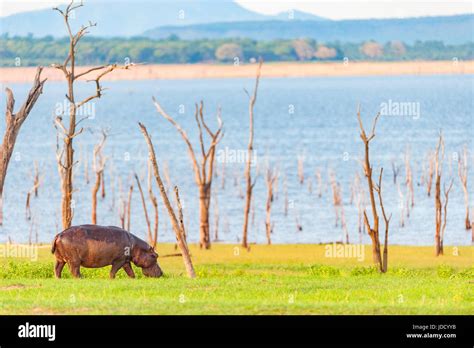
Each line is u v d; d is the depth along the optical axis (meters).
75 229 89.12
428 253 179.25
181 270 122.94
